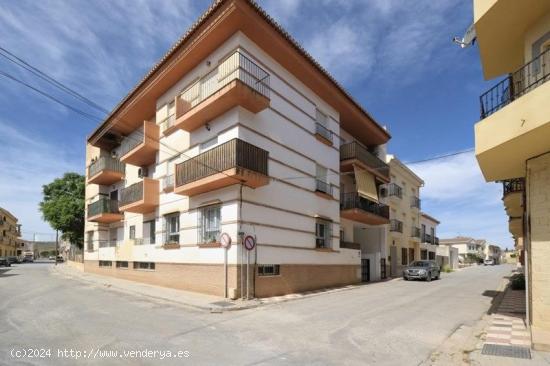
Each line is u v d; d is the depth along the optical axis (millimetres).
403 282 23688
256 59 15375
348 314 10805
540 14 8109
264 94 15328
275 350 6809
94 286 18047
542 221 7887
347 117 22531
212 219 15234
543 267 7781
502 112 7539
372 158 23906
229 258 13828
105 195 27422
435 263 28078
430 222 43562
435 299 14531
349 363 6113
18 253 88188
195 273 15391
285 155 16609
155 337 7656
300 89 18172
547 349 6715
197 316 10359
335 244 19844
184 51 16141
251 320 9820
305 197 17672
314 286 17656
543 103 6539
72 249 39594
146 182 18641
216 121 15445
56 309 10914
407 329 8820
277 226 15625
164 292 15086
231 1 13492
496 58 10000
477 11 8406
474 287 19938
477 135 8227
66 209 34594
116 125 23641
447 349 7102
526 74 8516
